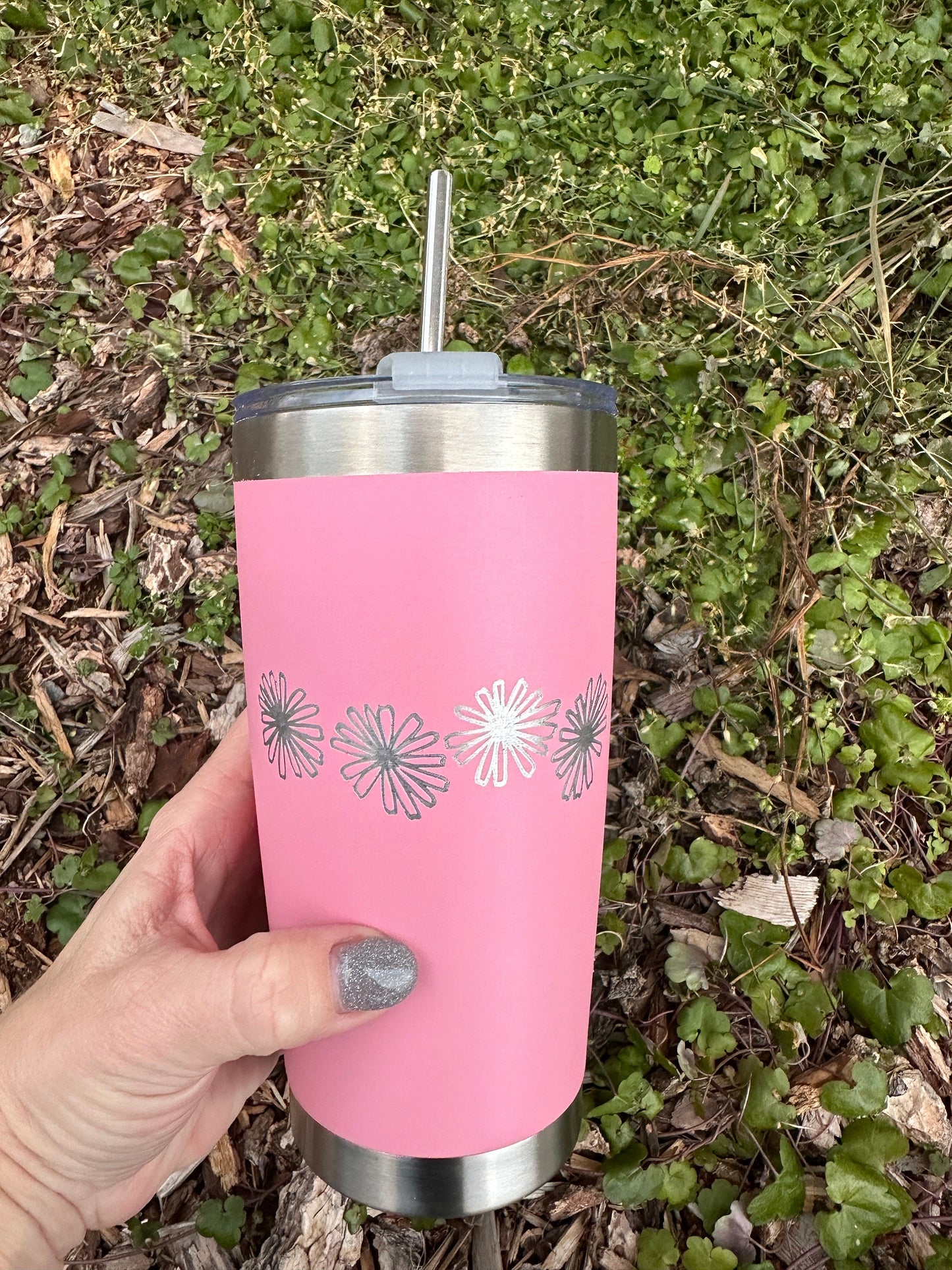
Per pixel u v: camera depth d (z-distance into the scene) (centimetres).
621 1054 87
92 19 103
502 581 43
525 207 95
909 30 98
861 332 94
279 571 45
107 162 103
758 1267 81
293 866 49
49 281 101
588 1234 86
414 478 42
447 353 43
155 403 98
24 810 94
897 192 95
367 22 98
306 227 97
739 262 92
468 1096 48
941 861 91
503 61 98
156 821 69
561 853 48
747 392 91
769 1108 83
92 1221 68
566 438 45
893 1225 79
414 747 44
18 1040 57
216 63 101
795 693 91
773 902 89
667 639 92
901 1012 84
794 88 98
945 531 94
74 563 97
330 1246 84
